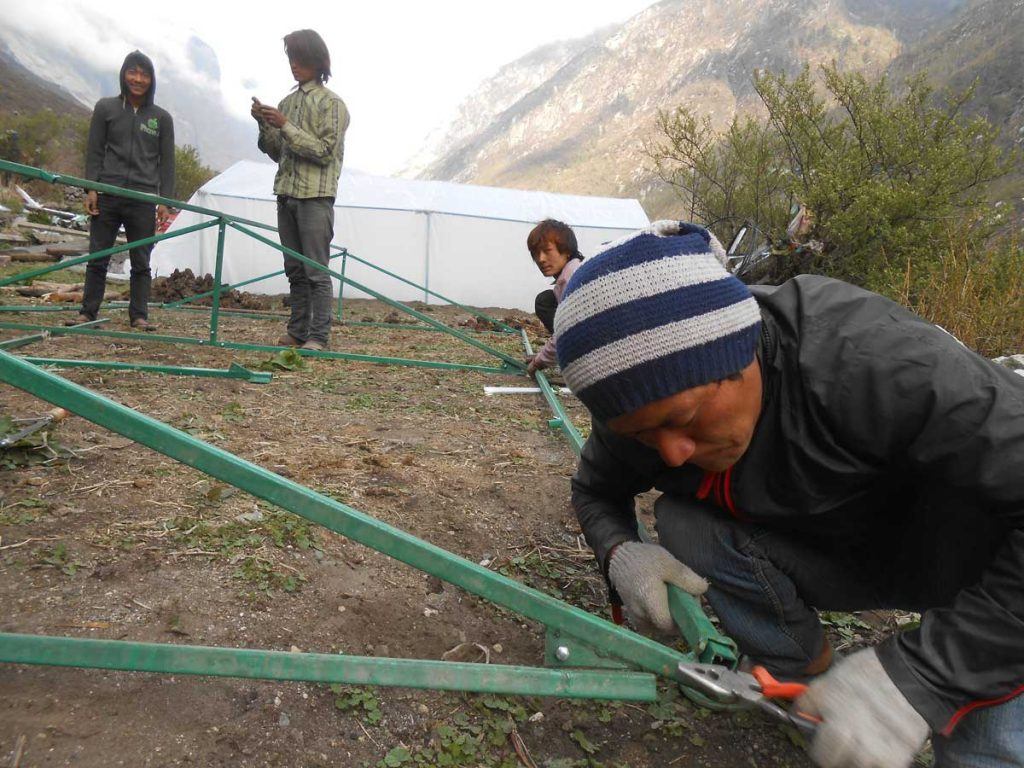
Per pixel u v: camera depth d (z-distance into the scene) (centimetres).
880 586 165
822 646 178
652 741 175
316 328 551
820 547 164
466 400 454
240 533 227
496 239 1275
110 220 575
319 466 292
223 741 149
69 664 129
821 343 130
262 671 133
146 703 154
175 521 229
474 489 296
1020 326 511
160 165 588
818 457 135
